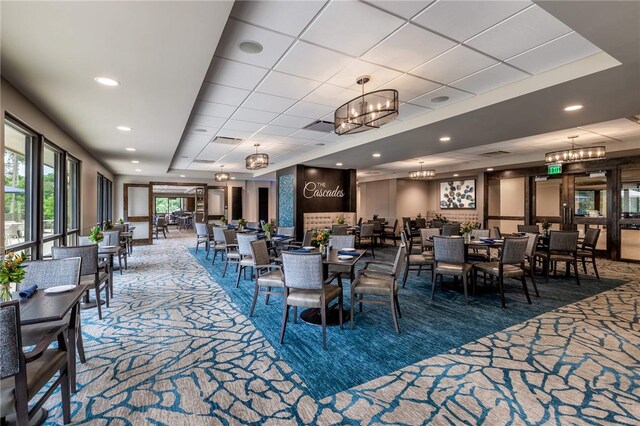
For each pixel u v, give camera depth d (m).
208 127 6.05
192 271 6.50
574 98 3.83
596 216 8.49
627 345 3.04
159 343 3.09
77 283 2.74
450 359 2.78
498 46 3.04
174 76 3.06
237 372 2.56
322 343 3.09
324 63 3.41
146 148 6.67
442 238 4.55
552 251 6.07
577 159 6.40
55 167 5.18
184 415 2.04
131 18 2.11
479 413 2.06
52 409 2.10
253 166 7.25
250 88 4.12
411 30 2.78
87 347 3.00
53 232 5.14
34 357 1.59
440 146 6.77
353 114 3.74
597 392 2.29
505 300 4.55
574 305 4.31
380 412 2.07
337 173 10.75
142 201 11.81
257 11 2.50
